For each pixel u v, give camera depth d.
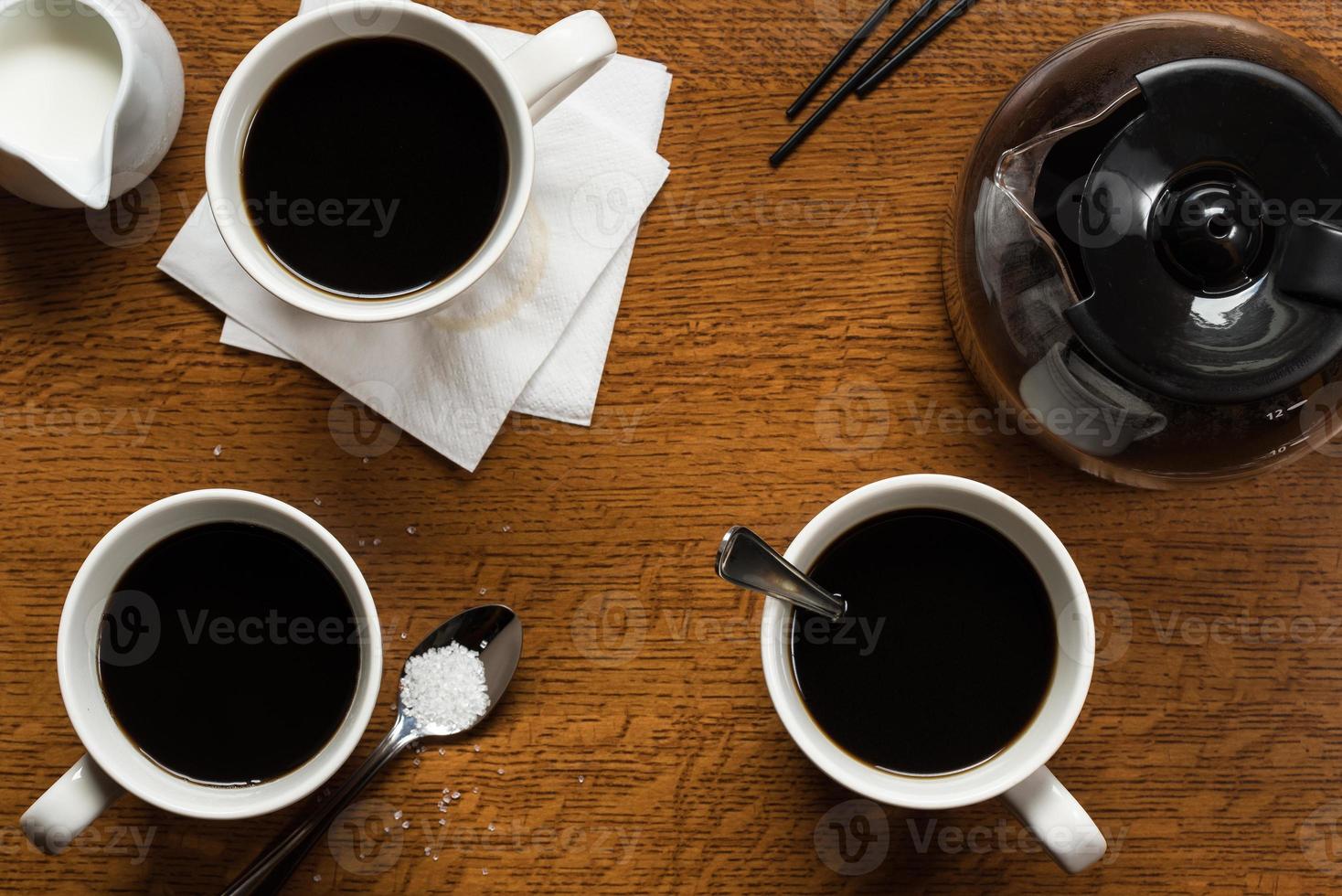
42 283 0.64
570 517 0.65
